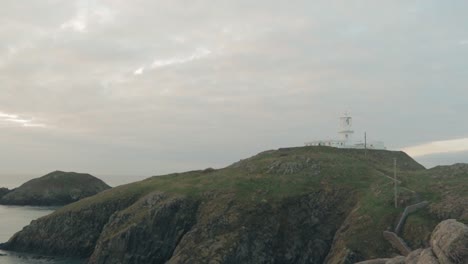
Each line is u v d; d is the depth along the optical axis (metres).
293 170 111.31
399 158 146.38
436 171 104.69
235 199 94.81
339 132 159.88
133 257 88.62
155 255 89.06
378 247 71.38
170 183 116.50
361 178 104.19
